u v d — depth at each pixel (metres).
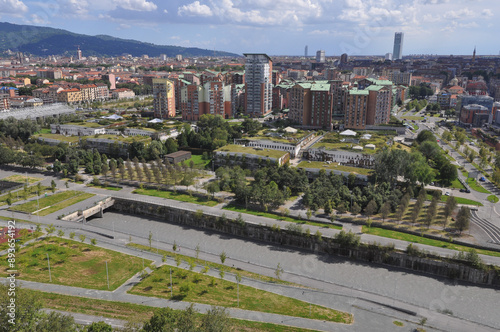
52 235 178.38
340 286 147.75
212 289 139.38
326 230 182.12
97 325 103.88
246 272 155.38
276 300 134.62
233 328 113.50
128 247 172.50
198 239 189.38
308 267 163.38
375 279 155.00
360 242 169.25
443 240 172.38
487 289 149.50
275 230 183.62
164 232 197.25
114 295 132.38
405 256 162.25
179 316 108.25
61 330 100.31
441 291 147.62
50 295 130.00
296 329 118.12
